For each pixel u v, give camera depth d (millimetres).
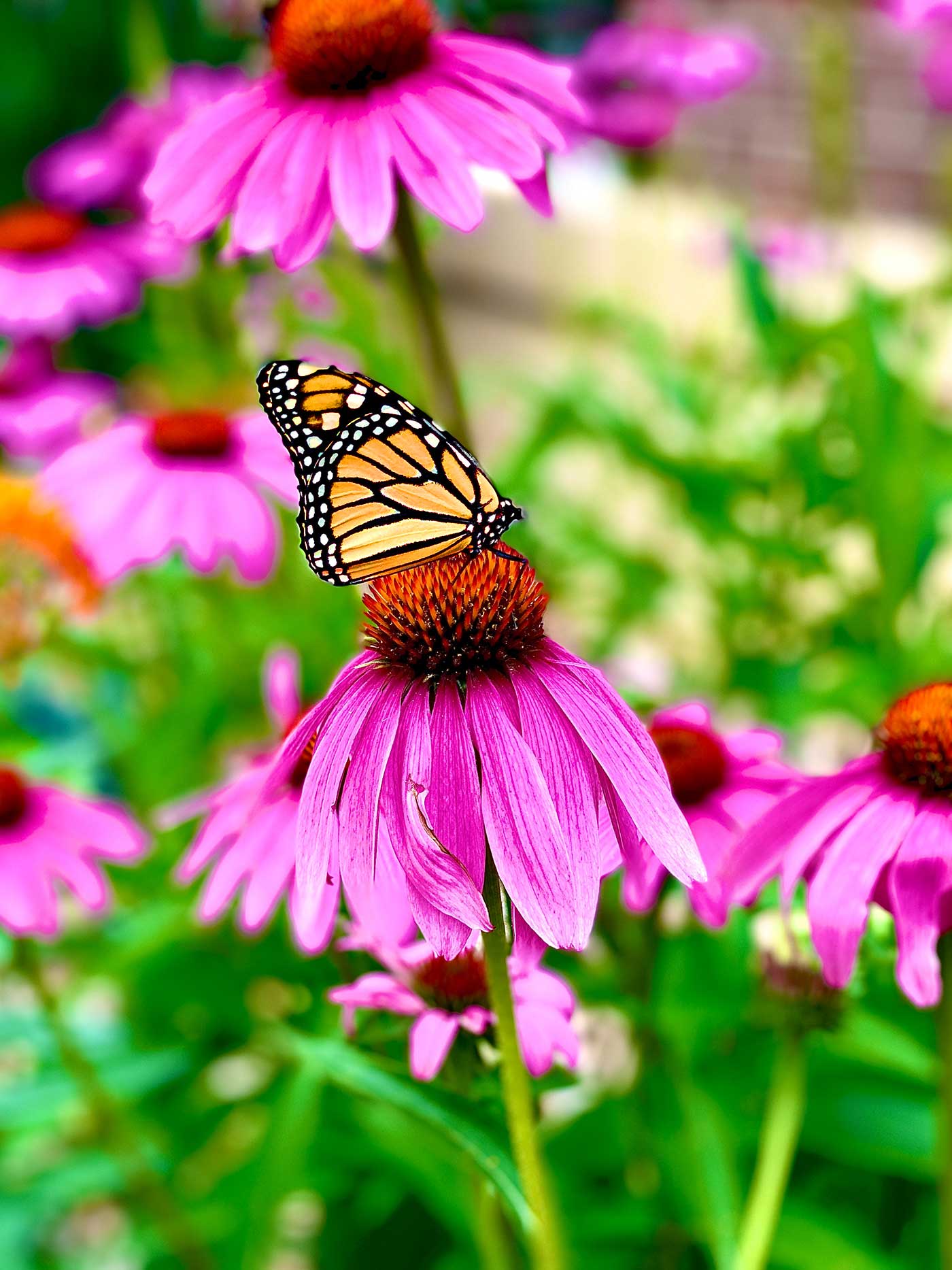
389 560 458
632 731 441
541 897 426
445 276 1792
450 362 573
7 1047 732
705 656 1024
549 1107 644
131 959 676
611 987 592
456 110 542
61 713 892
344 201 529
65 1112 701
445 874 428
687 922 593
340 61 547
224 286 773
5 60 1598
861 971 510
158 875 722
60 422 943
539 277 1688
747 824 538
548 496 1053
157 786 806
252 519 677
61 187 975
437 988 480
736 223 964
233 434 702
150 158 958
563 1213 609
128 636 901
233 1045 716
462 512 452
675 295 1463
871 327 829
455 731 440
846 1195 665
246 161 550
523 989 490
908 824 474
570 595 1025
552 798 434
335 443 456
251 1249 559
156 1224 667
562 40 1202
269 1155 575
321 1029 560
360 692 449
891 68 1673
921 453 817
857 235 1229
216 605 799
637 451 939
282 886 519
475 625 444
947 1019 479
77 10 1599
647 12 1189
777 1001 514
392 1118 615
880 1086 609
